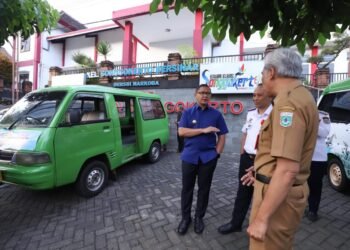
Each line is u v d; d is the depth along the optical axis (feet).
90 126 13.73
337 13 5.93
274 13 6.22
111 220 11.35
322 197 14.16
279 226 4.75
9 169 11.14
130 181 16.96
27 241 9.75
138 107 19.95
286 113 4.30
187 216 10.28
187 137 9.98
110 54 55.83
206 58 31.50
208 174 9.92
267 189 4.59
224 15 6.57
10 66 55.36
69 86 13.78
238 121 28.17
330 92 16.30
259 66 26.86
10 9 9.36
